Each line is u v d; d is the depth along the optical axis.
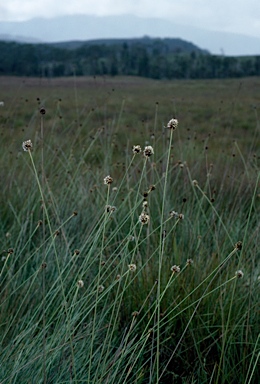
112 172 5.63
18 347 2.63
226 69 98.44
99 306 3.29
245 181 5.61
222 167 6.31
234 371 2.73
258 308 3.04
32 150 5.97
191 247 3.75
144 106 21.50
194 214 4.54
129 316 3.21
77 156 6.72
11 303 3.27
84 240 4.01
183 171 5.75
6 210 4.74
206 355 2.83
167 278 3.27
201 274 3.37
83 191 5.09
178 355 2.86
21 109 15.38
